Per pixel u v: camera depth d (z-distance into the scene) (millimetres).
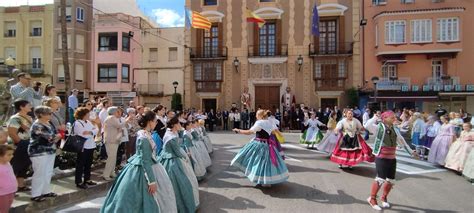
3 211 5293
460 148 10422
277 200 7414
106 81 36344
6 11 38469
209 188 8344
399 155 14117
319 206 7031
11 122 7039
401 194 8062
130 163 5504
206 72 29891
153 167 5629
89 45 37000
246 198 7523
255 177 8039
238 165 8367
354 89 27094
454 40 26453
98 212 6574
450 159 10750
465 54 26797
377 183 7027
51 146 6902
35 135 6695
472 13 26797
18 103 7203
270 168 8039
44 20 37594
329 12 28156
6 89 11852
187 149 8555
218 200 7359
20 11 38125
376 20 27531
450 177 10031
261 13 29062
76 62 36250
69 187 7727
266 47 29297
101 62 36281
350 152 10562
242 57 29312
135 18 36344
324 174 9992
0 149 5266
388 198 7699
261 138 8352
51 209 6727
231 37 29531
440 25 26688
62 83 36750
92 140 7961
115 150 8648
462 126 11164
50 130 6914
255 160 8188
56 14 37250
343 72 27891
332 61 28062
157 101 34875
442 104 26797
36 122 6770
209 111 28453
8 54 38438
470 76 26734
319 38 28500
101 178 8672
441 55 26875
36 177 6652
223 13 29641
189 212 6176
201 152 10117
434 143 12008
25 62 37844
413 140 14062
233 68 29469
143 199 5266
